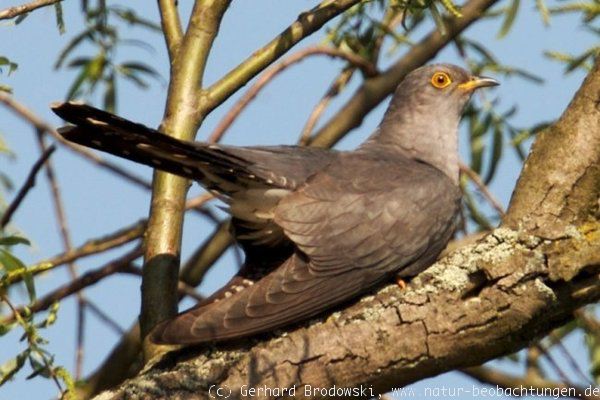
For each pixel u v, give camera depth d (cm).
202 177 979
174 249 1008
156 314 982
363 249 991
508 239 886
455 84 1269
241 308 898
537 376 1220
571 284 874
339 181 1024
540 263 868
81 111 895
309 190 1001
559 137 929
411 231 1026
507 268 866
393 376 871
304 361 863
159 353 941
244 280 970
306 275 952
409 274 1024
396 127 1263
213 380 859
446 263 895
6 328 845
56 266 1252
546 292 861
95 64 1237
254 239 1012
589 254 869
